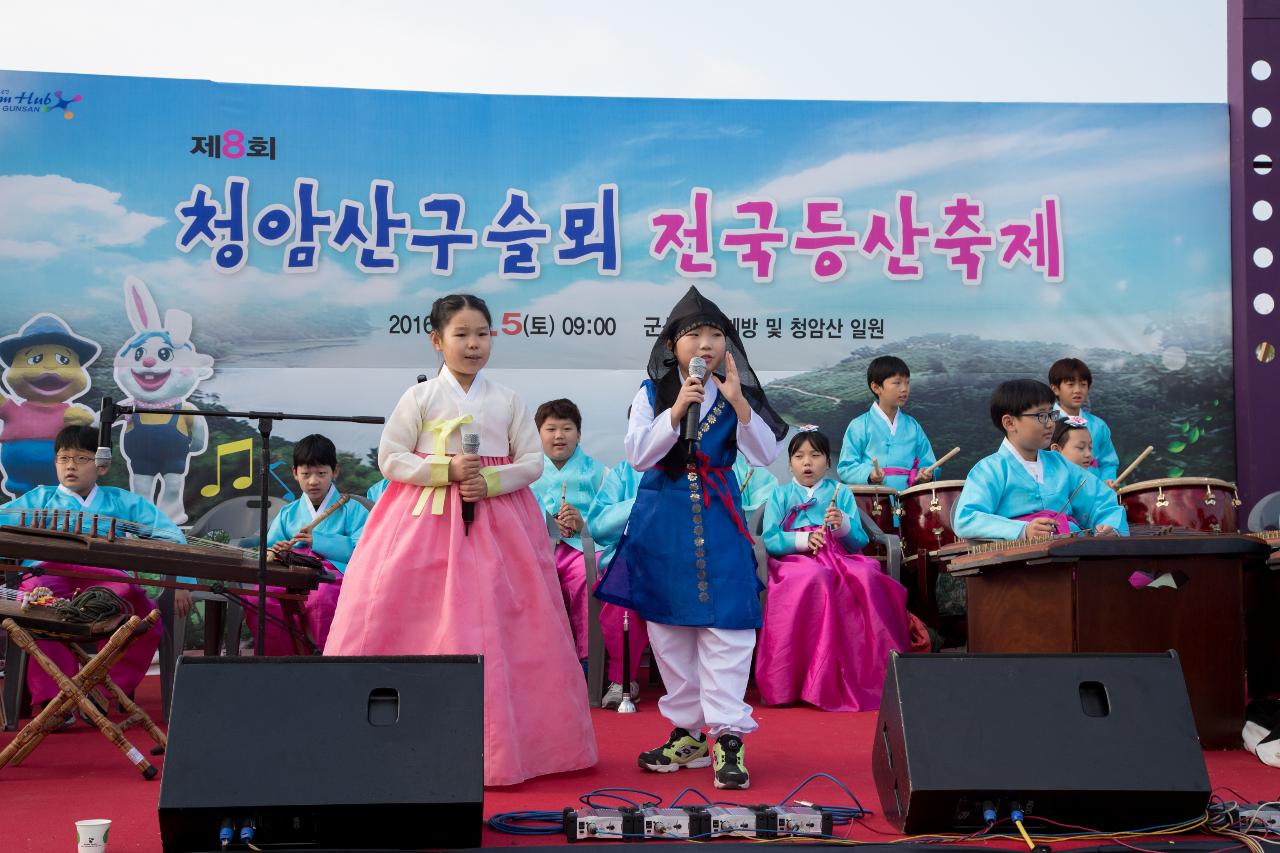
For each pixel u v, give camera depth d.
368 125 6.72
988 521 5.02
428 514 3.71
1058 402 6.79
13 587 4.96
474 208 6.77
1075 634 4.16
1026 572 4.36
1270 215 6.92
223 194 6.60
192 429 6.52
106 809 3.22
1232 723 4.19
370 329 6.69
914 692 2.80
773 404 6.86
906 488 6.60
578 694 3.78
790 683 5.44
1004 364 6.92
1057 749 2.73
